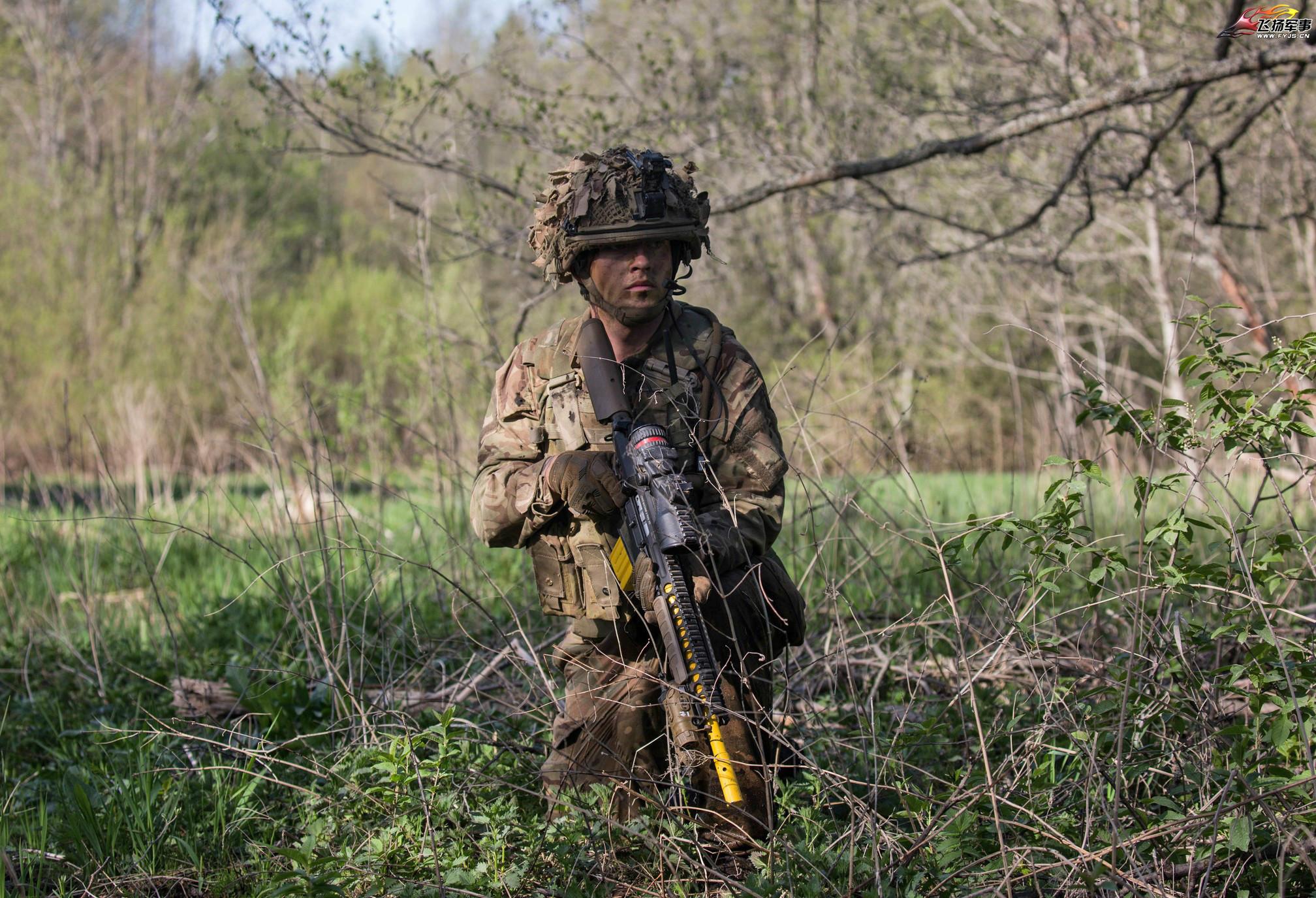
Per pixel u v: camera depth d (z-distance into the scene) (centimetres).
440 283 952
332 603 453
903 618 359
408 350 902
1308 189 809
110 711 468
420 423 769
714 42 1011
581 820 297
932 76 901
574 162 310
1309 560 284
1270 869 257
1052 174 940
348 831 319
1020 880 263
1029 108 747
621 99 713
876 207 712
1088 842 265
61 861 330
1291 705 256
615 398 300
